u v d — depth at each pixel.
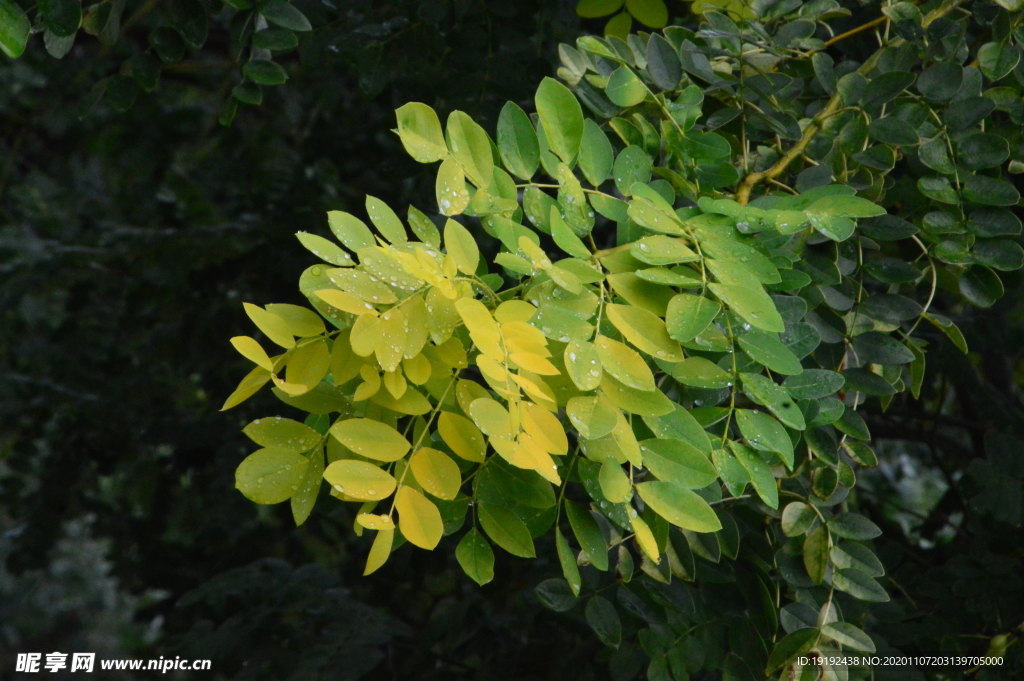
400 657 1.71
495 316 0.95
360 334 0.94
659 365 1.00
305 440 0.98
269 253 2.09
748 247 0.99
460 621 1.65
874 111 1.13
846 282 1.11
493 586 1.77
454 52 1.33
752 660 1.13
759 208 1.03
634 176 1.05
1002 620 1.27
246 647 1.56
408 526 0.94
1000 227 1.10
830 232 1.00
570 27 1.49
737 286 0.96
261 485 0.96
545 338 0.95
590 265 0.98
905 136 1.10
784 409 0.99
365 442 0.95
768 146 1.15
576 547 1.40
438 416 1.00
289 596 1.63
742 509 1.13
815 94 1.21
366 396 0.95
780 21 1.17
